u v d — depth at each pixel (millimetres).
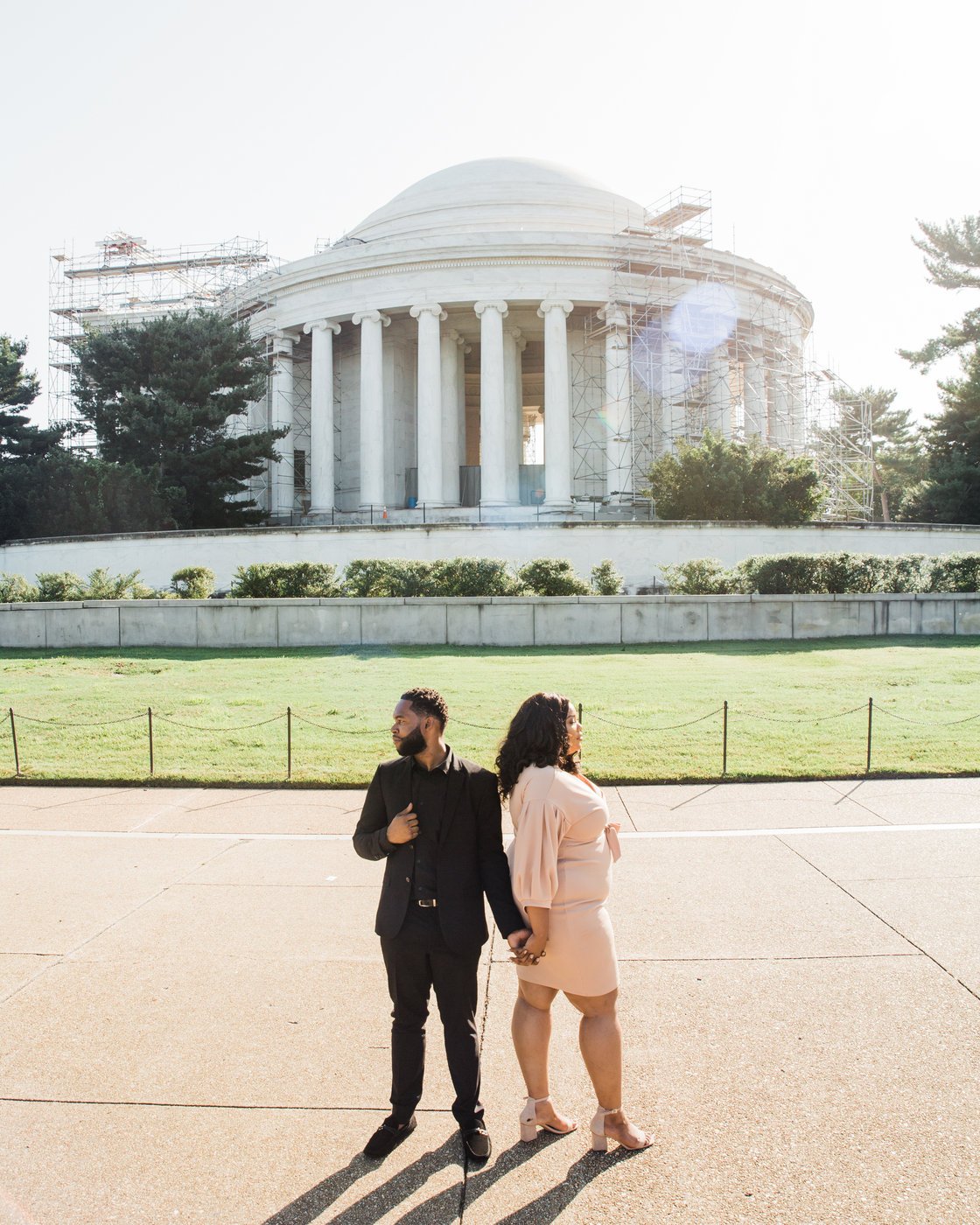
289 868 8984
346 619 25359
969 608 26812
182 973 6652
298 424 58219
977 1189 4254
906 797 11219
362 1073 5359
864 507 56500
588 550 36531
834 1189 4270
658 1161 4516
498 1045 5723
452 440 54531
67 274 68938
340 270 52375
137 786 12445
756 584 27203
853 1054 5430
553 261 50656
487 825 4891
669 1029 5738
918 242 55594
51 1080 5289
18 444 49188
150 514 42031
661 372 53344
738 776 12102
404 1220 4160
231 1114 4965
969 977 6387
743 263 54531
